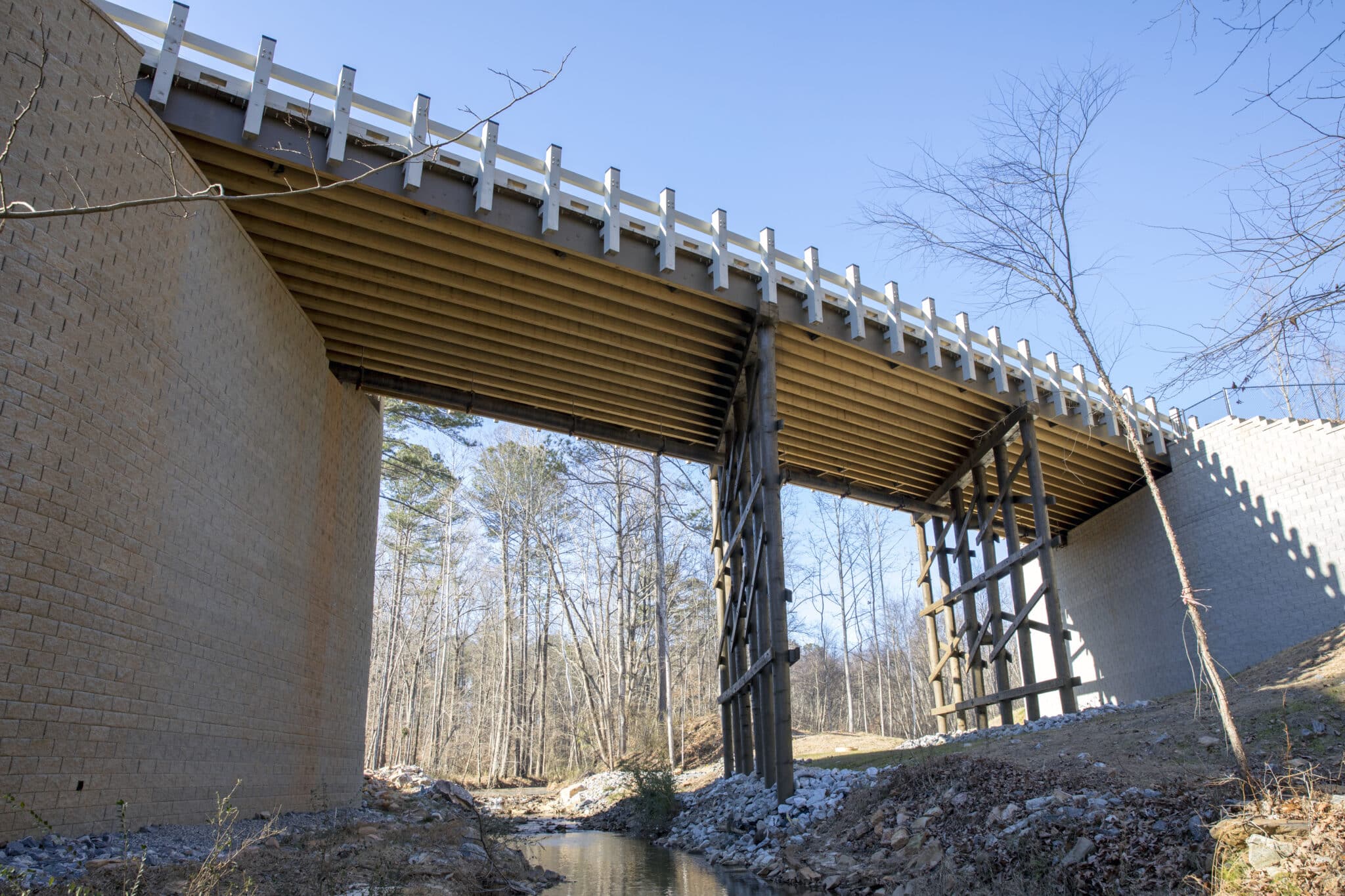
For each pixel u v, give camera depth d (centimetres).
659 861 1295
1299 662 1414
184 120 1116
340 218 1306
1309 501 2000
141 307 970
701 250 1516
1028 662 2036
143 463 962
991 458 2216
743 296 1569
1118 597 2578
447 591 4353
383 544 4319
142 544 955
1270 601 2072
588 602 4162
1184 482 2341
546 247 1405
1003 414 2061
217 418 1150
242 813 1162
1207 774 882
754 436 1770
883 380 1850
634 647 3675
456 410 1856
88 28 916
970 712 3142
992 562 2192
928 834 970
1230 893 645
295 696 1391
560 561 3784
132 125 976
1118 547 2577
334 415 1647
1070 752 1094
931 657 2506
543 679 4184
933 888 815
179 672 1020
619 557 3544
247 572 1228
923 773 1147
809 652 5953
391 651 3791
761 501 1712
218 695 1118
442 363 1708
